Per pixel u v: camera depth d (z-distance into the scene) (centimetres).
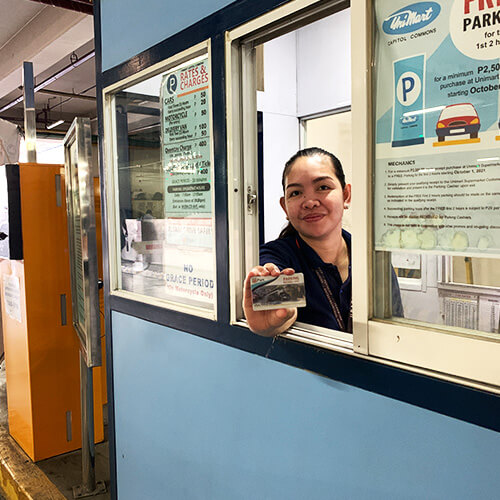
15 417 328
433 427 110
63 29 480
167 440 207
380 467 123
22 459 308
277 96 312
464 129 100
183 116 184
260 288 138
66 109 1055
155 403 213
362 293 121
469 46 98
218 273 170
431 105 104
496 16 93
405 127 110
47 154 680
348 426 130
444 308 111
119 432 244
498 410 98
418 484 114
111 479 254
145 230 214
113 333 242
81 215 229
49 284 299
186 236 189
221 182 164
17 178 290
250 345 159
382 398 120
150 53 196
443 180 104
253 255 168
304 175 184
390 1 110
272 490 156
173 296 199
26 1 485
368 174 117
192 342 186
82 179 229
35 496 267
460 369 104
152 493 221
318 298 177
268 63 307
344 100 293
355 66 116
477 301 106
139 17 202
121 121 227
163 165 199
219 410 176
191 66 178
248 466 165
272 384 152
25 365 303
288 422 148
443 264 110
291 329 150
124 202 230
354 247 121
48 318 301
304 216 184
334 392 133
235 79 159
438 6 102
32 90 324
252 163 165
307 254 183
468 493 105
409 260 115
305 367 140
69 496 267
